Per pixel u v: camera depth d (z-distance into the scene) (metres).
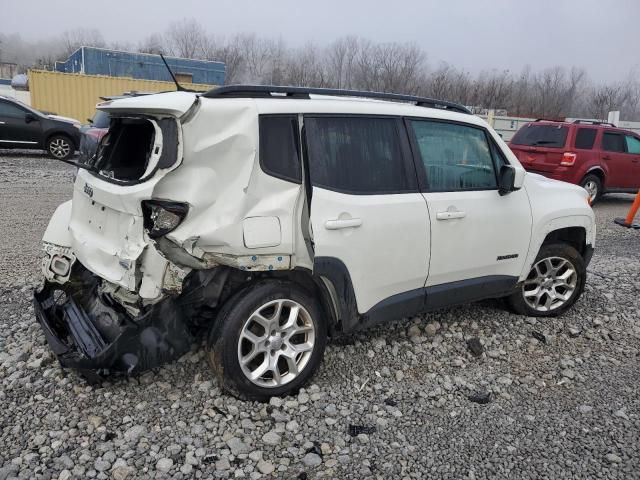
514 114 42.06
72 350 3.46
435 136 4.21
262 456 3.05
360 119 3.81
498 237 4.45
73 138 16.38
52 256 3.98
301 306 3.59
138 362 3.24
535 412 3.62
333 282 3.59
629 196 15.20
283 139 3.42
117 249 3.31
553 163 11.88
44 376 3.70
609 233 9.48
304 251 3.49
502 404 3.71
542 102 46.09
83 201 3.83
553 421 3.52
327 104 3.67
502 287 4.64
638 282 6.35
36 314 3.92
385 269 3.82
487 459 3.12
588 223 5.14
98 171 3.73
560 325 5.02
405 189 3.97
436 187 4.15
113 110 3.50
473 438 3.31
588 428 3.46
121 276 3.24
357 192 3.71
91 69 28.31
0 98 15.48
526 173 4.91
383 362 4.16
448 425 3.43
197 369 3.85
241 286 3.48
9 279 5.51
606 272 6.69
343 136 3.71
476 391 3.84
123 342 3.18
